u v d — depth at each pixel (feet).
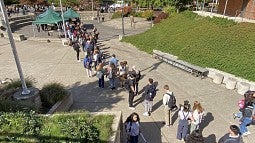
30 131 22.43
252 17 74.49
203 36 61.36
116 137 22.54
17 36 83.92
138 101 38.50
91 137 21.75
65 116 24.72
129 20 127.44
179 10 101.40
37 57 63.67
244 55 48.39
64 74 50.57
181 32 69.51
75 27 86.84
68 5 168.76
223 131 30.60
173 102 30.48
